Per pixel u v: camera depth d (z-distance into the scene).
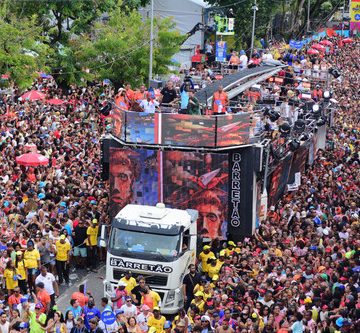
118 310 36.59
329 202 57.31
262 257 42.88
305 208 53.53
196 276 41.66
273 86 68.44
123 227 41.38
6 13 77.44
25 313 35.19
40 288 37.56
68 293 43.50
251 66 74.56
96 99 81.06
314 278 39.94
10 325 33.81
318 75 74.75
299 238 46.56
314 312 36.94
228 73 73.44
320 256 43.62
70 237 45.88
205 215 46.56
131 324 35.12
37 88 78.56
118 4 86.56
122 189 47.25
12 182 50.31
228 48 114.50
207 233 46.69
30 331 34.66
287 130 53.28
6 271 39.41
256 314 35.53
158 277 40.69
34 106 70.25
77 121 70.50
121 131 47.03
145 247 40.97
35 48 75.88
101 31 83.62
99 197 50.59
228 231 47.00
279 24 149.88
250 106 53.91
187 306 41.44
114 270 41.12
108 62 82.25
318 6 166.38
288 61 80.00
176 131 46.28
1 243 41.38
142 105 49.88
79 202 48.34
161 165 46.50
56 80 83.56
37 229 43.44
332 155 72.75
